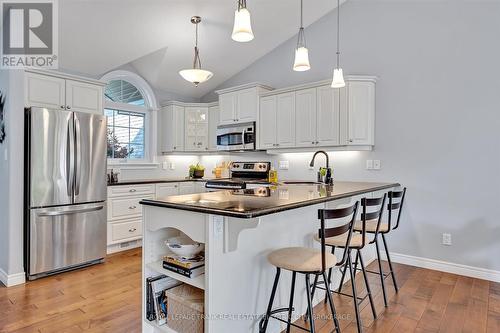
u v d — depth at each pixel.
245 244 1.82
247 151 4.80
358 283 2.96
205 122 5.20
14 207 2.87
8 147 2.87
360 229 2.60
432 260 3.37
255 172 4.64
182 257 1.81
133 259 3.67
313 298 2.43
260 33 4.32
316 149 4.01
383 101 3.68
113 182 4.02
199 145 5.19
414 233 3.47
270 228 2.02
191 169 5.17
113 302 2.51
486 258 3.09
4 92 2.98
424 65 3.43
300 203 1.78
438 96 3.34
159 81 4.92
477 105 3.13
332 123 3.79
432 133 3.37
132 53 4.11
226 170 5.23
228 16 3.83
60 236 3.15
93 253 3.42
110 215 3.87
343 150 3.78
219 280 1.64
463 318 2.30
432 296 2.67
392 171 3.62
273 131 4.29
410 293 2.73
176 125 5.05
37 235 3.00
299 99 4.06
